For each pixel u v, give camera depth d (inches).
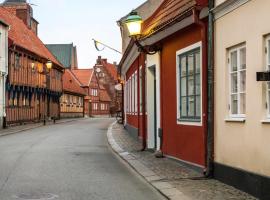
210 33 428.1
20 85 1588.3
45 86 1979.6
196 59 483.5
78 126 1573.6
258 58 345.1
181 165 520.1
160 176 449.7
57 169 512.1
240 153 374.3
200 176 445.1
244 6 368.2
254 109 349.7
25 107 1681.8
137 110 888.9
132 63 994.1
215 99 426.6
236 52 391.2
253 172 350.6
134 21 589.3
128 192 384.8
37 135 1089.4
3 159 598.2
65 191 386.3
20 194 371.9
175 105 544.7
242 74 381.1
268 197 326.3
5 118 1387.8
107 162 579.5
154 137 684.1
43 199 353.7
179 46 529.7
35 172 488.1
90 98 3531.0
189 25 476.7
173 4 566.9
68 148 760.3
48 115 2116.1
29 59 1732.3
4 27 1408.7
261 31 340.5
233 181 386.3
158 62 607.5
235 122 383.6
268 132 328.5
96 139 965.8
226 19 402.0
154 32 577.0
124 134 1083.9
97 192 383.2
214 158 429.4
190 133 496.4
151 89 685.3
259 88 342.3
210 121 429.4
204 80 450.3
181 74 530.3
